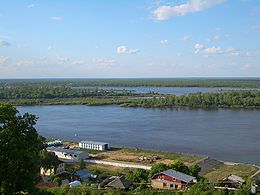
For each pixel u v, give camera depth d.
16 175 27.58
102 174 72.25
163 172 59.16
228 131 129.12
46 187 52.19
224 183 56.84
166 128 138.25
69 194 46.38
